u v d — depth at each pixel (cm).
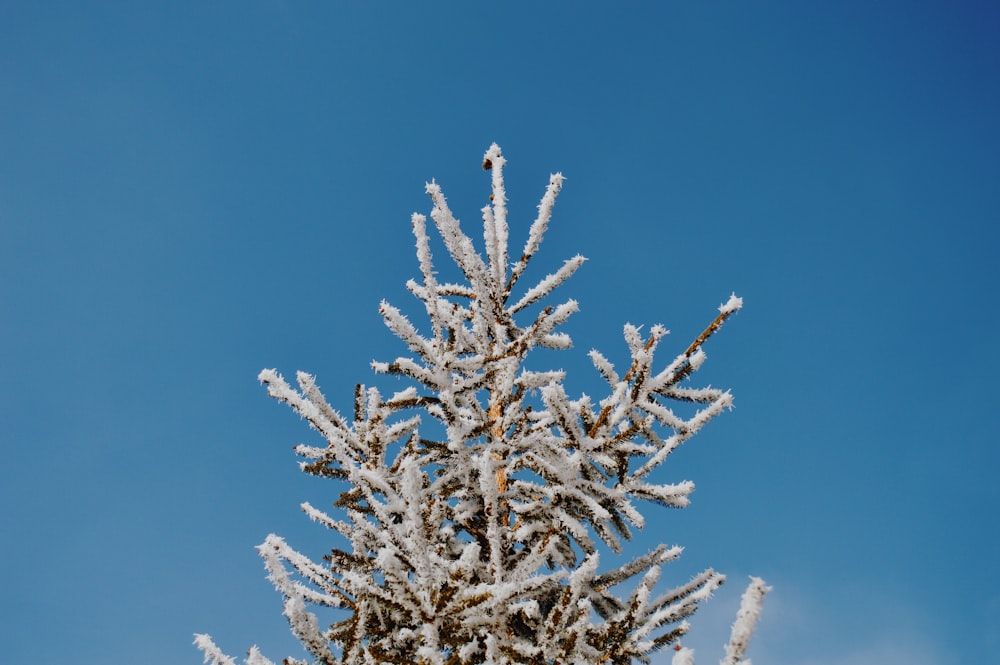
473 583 456
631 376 453
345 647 352
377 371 418
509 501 509
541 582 360
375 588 353
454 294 593
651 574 431
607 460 460
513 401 514
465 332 536
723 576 443
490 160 561
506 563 473
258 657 356
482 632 403
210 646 346
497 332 512
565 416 452
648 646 439
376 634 405
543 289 508
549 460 463
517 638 436
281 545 415
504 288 523
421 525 342
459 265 494
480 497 508
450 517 504
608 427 460
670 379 433
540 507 471
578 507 467
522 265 519
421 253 438
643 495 482
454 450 436
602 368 486
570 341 545
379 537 365
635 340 453
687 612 436
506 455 494
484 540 516
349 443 404
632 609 423
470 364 444
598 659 421
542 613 479
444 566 381
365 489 363
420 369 419
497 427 515
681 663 269
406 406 467
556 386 450
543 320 478
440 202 489
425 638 340
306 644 337
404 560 344
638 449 495
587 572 377
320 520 432
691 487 471
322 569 414
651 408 434
